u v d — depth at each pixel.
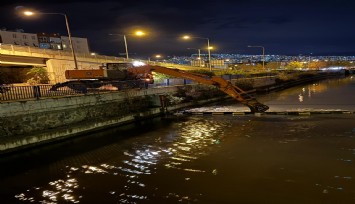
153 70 27.78
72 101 20.64
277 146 15.15
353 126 18.70
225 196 9.75
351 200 9.09
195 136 18.41
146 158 14.40
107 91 24.55
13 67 45.84
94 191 10.82
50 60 47.25
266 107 24.91
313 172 11.41
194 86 35.34
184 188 10.57
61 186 11.52
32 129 18.23
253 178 11.12
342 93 40.97
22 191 11.27
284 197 9.48
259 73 63.78
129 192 10.53
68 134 19.22
